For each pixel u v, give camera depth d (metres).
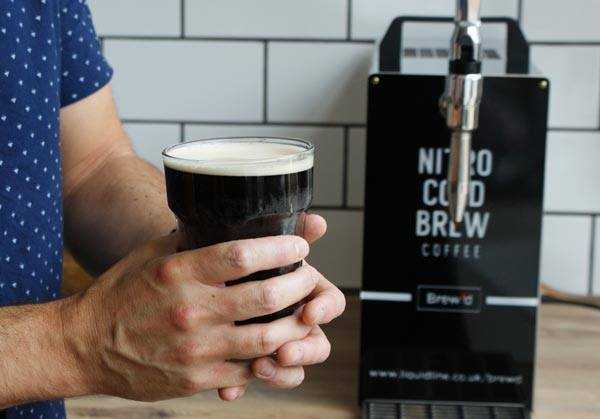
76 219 0.91
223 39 1.26
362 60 1.26
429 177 0.97
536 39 1.24
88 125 0.91
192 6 1.26
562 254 1.29
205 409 1.01
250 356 0.65
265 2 1.25
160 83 1.28
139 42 1.27
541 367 1.09
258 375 0.67
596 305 1.25
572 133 1.26
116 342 0.66
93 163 0.92
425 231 0.98
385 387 1.01
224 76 1.27
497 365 1.00
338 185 1.29
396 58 1.00
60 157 0.84
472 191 0.97
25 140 0.78
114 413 1.00
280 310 0.65
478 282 0.99
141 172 0.92
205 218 0.65
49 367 0.67
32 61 0.78
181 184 0.65
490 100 0.95
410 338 1.00
